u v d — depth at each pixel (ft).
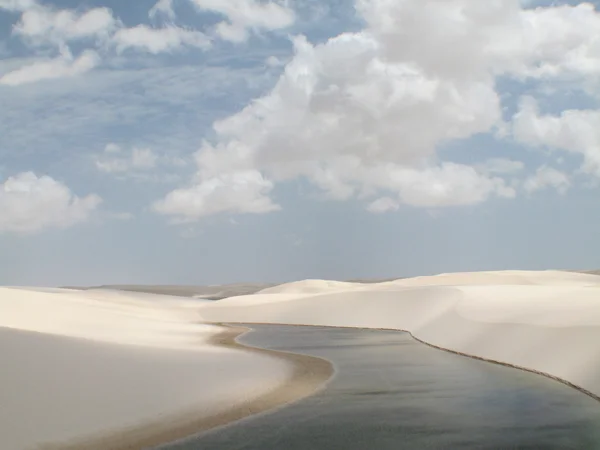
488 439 49.32
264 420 54.75
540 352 80.74
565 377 71.26
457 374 77.51
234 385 65.16
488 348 92.38
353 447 47.65
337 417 55.98
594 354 70.90
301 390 67.26
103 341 82.94
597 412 57.06
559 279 262.67
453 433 50.98
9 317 117.19
